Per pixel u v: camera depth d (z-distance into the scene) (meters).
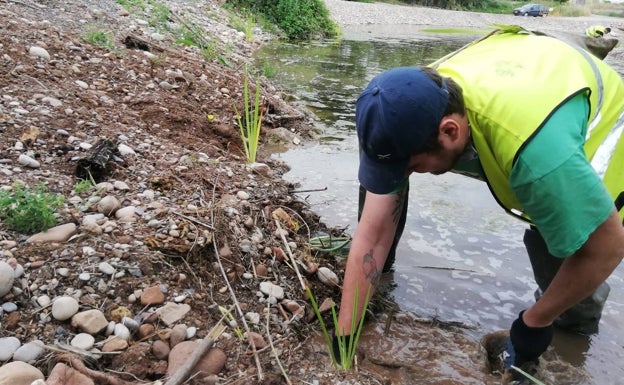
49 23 5.36
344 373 2.24
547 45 1.88
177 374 1.92
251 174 3.82
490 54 1.91
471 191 4.12
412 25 21.44
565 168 1.57
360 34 15.21
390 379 2.29
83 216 2.58
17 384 1.71
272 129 4.94
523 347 2.18
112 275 2.23
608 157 1.93
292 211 3.39
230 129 4.49
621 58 12.14
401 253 3.27
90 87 4.32
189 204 2.92
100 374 1.84
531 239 2.47
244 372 2.08
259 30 11.58
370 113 1.63
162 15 7.43
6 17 4.95
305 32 12.62
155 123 4.15
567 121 1.64
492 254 3.29
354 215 3.62
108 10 6.80
